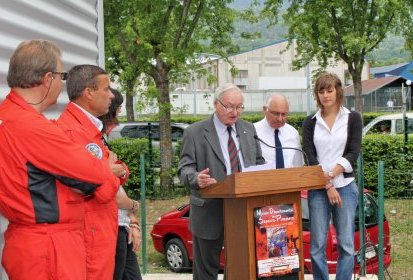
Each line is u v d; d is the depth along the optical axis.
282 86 63.34
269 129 5.59
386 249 8.45
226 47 17.83
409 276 8.34
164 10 15.22
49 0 4.43
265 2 19.11
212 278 5.01
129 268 4.95
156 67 15.64
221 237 4.88
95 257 3.64
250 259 3.89
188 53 15.40
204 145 4.78
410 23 18.69
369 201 8.35
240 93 4.70
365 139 14.51
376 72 52.78
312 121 5.28
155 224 9.92
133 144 15.45
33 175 2.97
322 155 5.20
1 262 3.35
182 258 9.44
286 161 5.53
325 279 5.35
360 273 7.17
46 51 3.13
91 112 3.80
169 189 15.46
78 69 3.79
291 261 4.01
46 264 2.97
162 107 15.37
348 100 38.34
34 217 2.97
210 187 3.94
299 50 20.38
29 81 3.08
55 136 3.01
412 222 10.12
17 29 3.91
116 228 3.85
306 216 8.09
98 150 3.69
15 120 3.00
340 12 18.66
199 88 46.97
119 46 15.27
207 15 16.44
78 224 3.13
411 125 18.55
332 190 5.11
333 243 7.58
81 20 5.14
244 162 4.80
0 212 3.14
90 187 3.10
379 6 16.80
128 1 14.87
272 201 3.95
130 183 15.41
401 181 10.60
